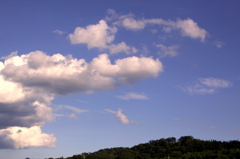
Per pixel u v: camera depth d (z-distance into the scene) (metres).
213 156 138.00
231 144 170.62
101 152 178.75
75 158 150.25
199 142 179.50
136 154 170.12
